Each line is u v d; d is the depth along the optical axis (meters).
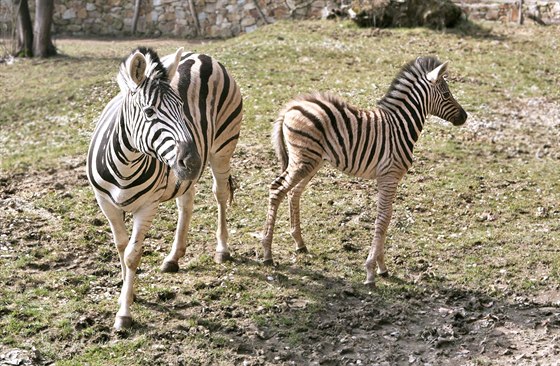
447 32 25.33
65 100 19.73
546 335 9.15
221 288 9.78
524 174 14.91
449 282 10.52
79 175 13.69
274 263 10.66
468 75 21.02
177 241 10.20
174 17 31.88
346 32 25.28
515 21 27.33
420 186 13.99
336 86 19.27
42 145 16.33
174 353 8.36
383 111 10.26
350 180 14.08
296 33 25.27
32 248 10.57
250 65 20.94
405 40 24.27
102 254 10.64
